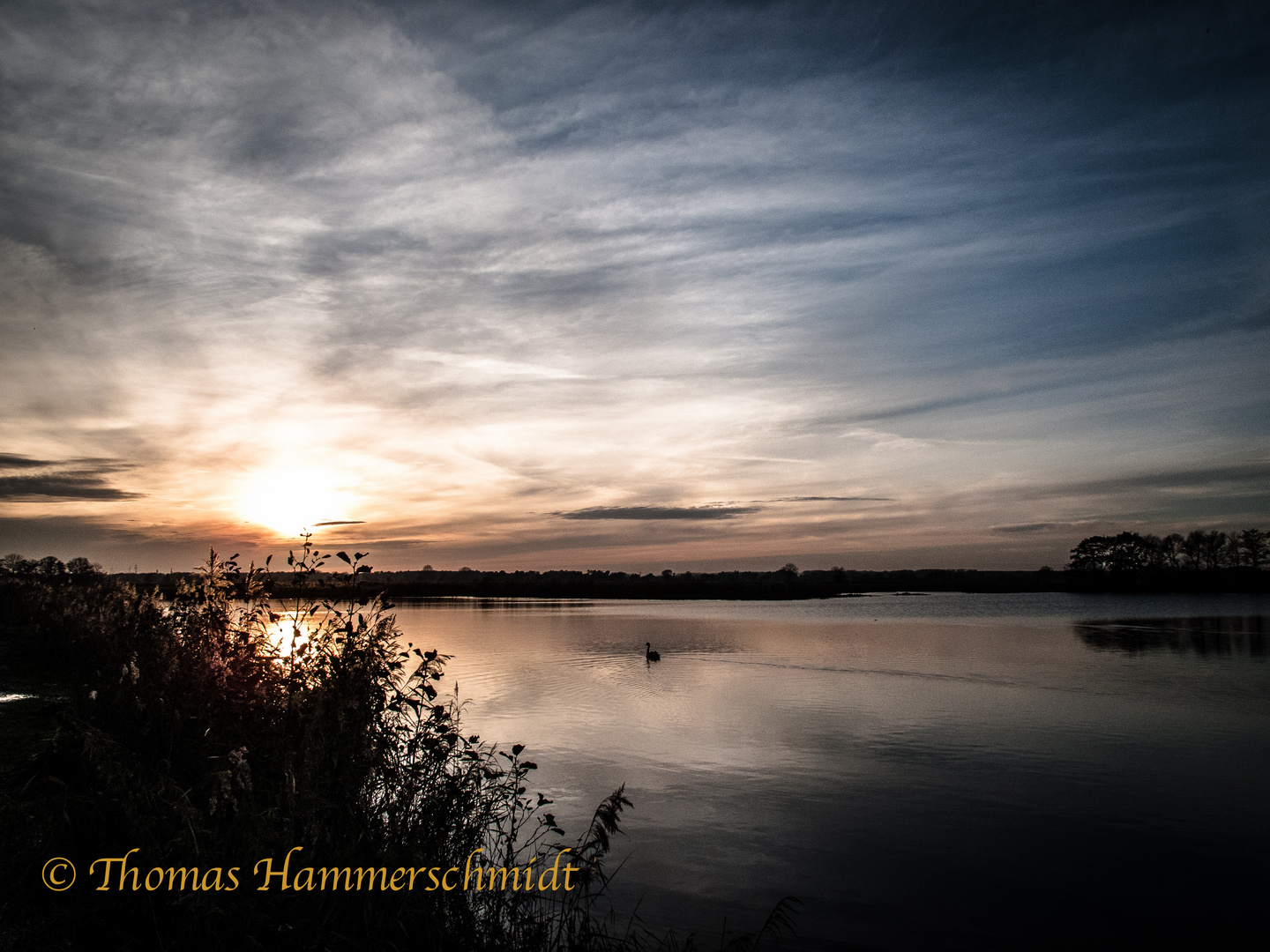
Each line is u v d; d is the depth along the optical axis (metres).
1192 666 34.09
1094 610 82.88
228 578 9.85
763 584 169.88
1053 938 9.36
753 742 18.86
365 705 7.86
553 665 32.97
